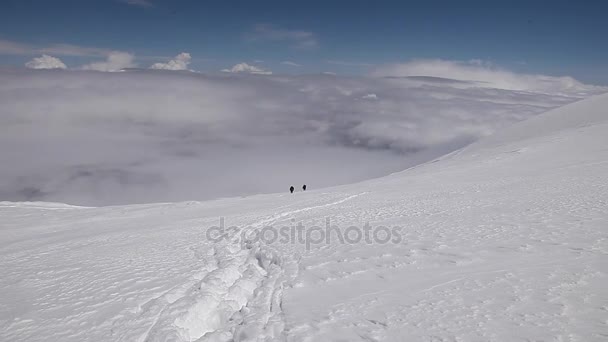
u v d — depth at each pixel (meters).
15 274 11.08
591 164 24.03
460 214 14.14
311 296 7.81
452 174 30.47
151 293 8.62
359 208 18.78
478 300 6.57
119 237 16.66
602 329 5.25
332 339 5.82
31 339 6.69
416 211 15.98
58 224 25.22
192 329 7.17
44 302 8.45
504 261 8.43
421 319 6.12
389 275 8.49
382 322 6.20
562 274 7.27
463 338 5.39
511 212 13.36
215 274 9.74
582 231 10.00
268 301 7.92
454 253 9.43
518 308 6.09
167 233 16.83
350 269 9.23
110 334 6.72
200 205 29.34
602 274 7.09
